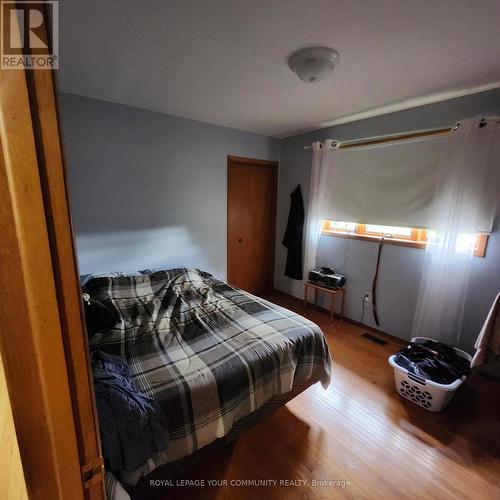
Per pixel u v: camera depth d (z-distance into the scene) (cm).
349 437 166
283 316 202
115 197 259
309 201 330
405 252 261
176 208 297
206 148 307
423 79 186
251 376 146
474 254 216
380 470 146
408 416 181
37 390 42
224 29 134
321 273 322
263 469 146
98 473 53
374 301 289
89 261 255
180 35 140
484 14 120
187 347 163
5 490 80
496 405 191
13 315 38
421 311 241
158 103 245
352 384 213
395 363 202
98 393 105
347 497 132
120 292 231
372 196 277
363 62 164
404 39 140
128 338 173
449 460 151
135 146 261
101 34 139
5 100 34
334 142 303
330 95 218
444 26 129
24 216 37
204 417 128
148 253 287
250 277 386
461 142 208
